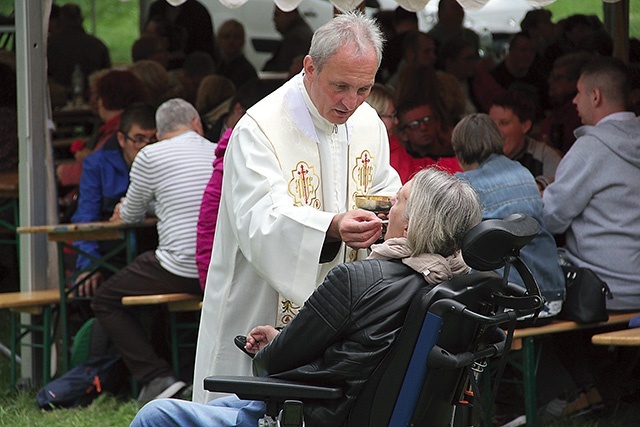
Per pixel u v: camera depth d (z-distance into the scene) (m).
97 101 21.44
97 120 22.30
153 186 15.52
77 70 26.16
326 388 7.69
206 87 21.69
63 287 16.31
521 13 31.27
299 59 20.53
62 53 26.41
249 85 17.95
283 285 9.15
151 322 16.62
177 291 15.55
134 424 8.70
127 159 17.89
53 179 17.69
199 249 14.32
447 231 7.80
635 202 14.27
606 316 13.83
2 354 19.16
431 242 7.82
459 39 24.27
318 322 7.76
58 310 17.47
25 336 17.48
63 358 16.41
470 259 7.35
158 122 16.30
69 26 26.83
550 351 14.64
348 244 8.88
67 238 16.08
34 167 17.39
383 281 7.73
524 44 23.97
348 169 10.12
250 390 7.80
